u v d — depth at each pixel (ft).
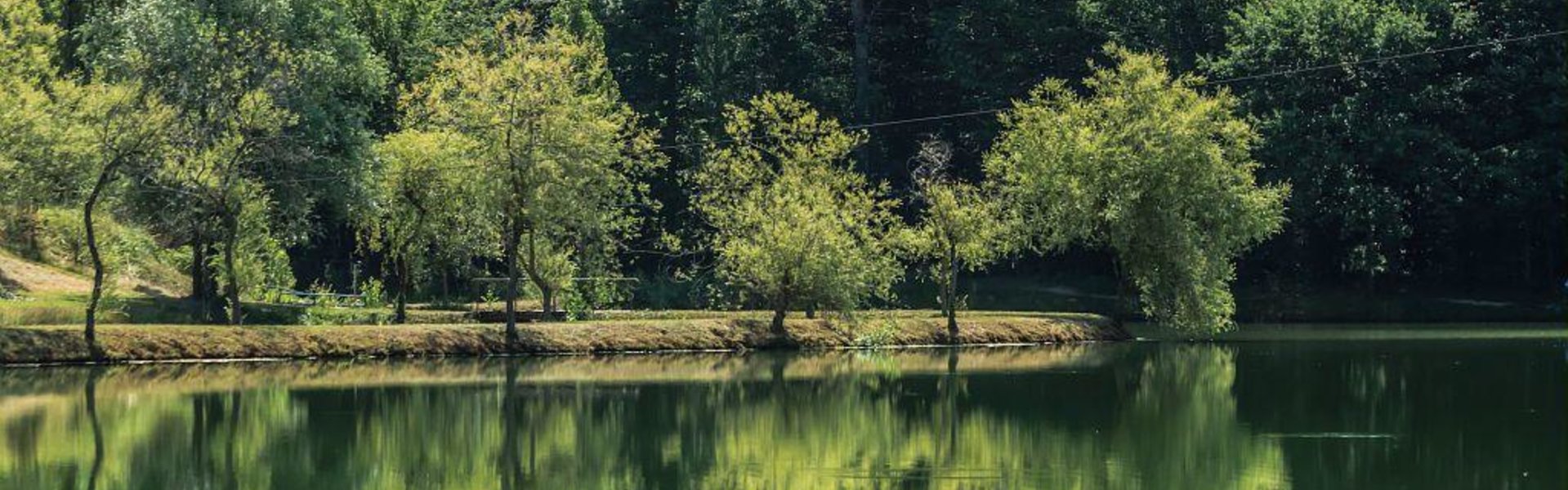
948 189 211.20
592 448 113.19
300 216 208.54
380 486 98.89
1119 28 286.25
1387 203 252.62
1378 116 253.65
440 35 274.36
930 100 315.17
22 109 167.22
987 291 284.82
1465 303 264.52
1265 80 259.39
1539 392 142.31
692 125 282.97
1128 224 200.85
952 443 114.32
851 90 311.06
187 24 186.39
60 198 182.80
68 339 166.09
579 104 189.88
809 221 196.24
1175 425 122.42
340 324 193.47
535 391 145.69
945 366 172.45
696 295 261.24
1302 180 252.62
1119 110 202.90
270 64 190.19
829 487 97.71
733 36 286.25
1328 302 267.59
